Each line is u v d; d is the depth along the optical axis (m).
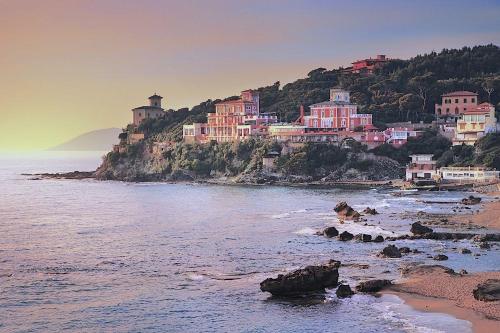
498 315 77.88
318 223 148.25
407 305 82.69
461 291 87.00
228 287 92.88
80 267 105.25
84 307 84.25
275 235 133.12
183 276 99.19
